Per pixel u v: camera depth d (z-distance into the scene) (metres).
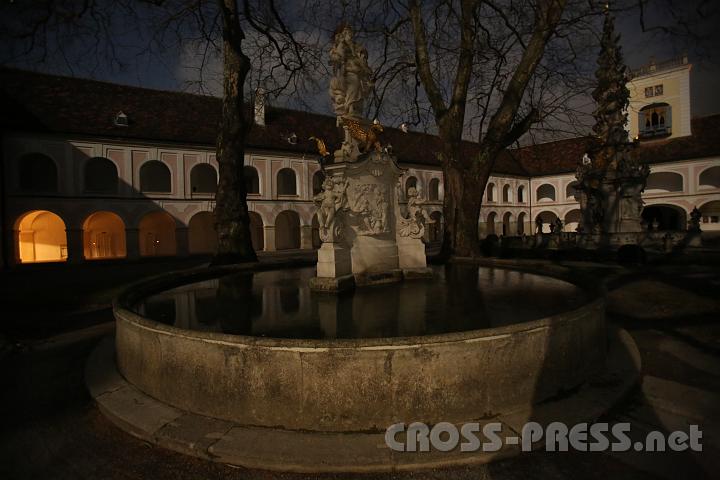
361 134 7.93
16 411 4.64
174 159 29.48
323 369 3.69
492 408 3.89
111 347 6.44
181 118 30.81
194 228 35.25
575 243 22.30
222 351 3.89
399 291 7.40
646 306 9.03
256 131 33.69
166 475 3.38
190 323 5.49
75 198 26.23
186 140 29.58
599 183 22.39
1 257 23.86
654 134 40.66
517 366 3.99
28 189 25.02
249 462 3.39
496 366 3.89
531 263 9.97
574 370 4.47
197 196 30.52
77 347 7.09
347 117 7.83
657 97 40.34
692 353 5.93
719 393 4.56
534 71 13.59
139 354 4.62
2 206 24.05
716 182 37.31
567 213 48.66
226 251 13.26
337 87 7.82
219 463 3.48
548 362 4.18
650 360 5.69
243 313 6.00
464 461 3.35
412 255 8.80
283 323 5.39
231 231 13.35
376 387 3.70
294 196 34.62
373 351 3.67
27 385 5.41
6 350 6.90
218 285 8.66
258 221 35.31
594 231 22.47
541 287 7.67
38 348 7.11
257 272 10.74
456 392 3.79
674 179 40.06
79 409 4.61
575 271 8.27
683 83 38.78
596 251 18.67
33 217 29.69
